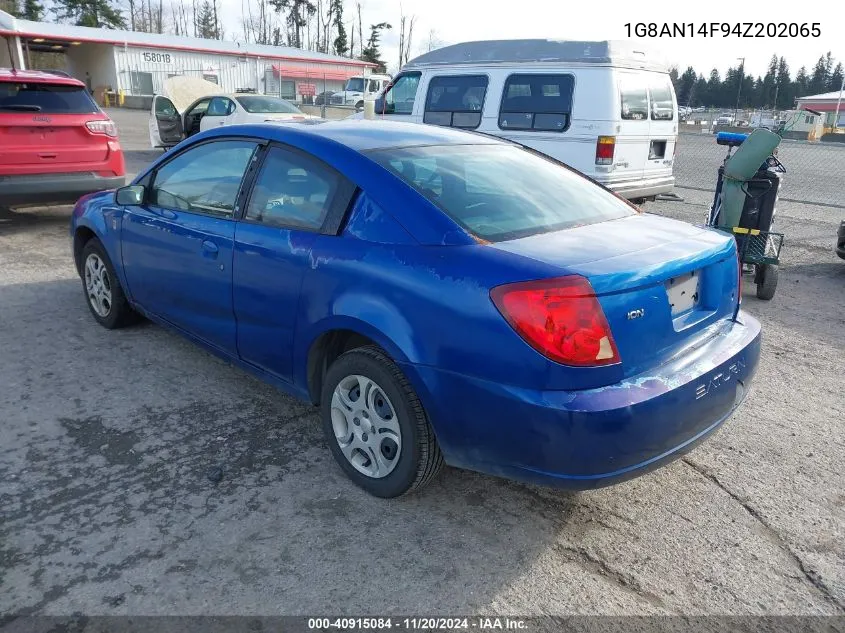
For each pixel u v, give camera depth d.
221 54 42.44
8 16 33.62
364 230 2.89
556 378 2.34
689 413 2.56
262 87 44.28
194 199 3.85
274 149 3.41
